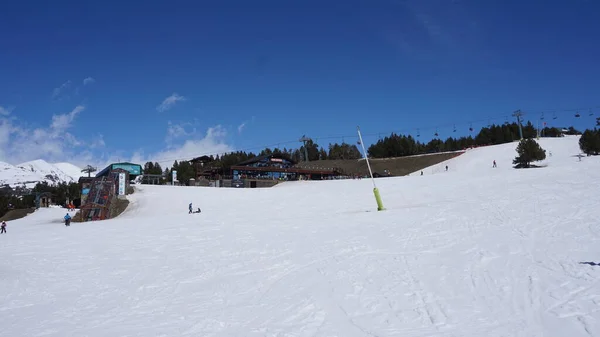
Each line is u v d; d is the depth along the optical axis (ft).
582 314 28.25
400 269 43.80
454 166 305.53
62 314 35.68
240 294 39.19
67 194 316.60
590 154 249.14
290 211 133.59
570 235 53.42
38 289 45.34
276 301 36.11
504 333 26.07
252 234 80.69
